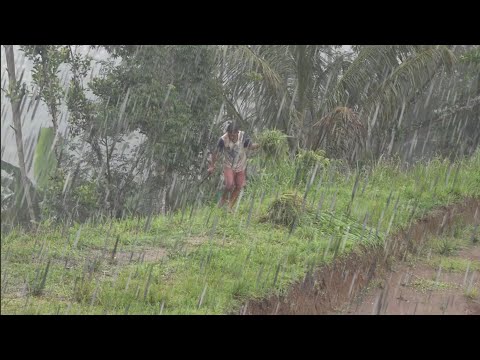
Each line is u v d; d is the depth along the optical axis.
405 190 13.55
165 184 15.77
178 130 15.46
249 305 7.49
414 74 17.53
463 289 9.78
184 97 16.11
